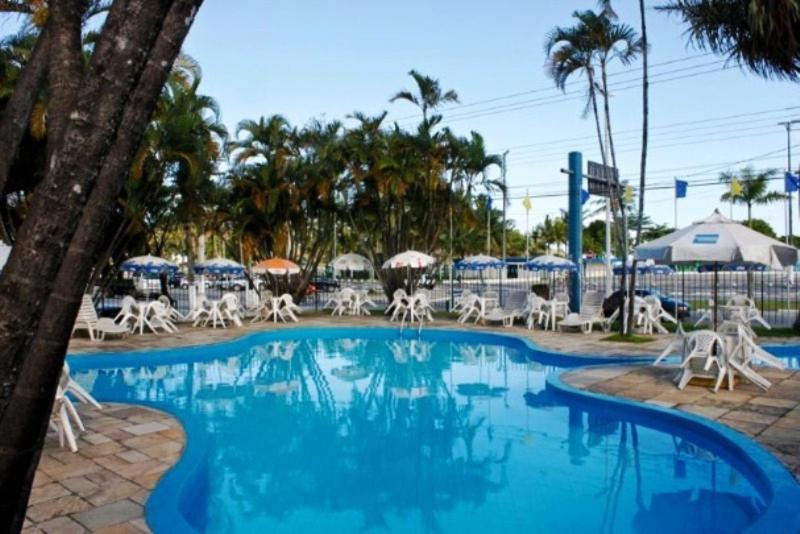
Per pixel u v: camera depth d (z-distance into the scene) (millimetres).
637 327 15414
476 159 20391
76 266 1874
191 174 15797
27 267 1788
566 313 16703
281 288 21984
